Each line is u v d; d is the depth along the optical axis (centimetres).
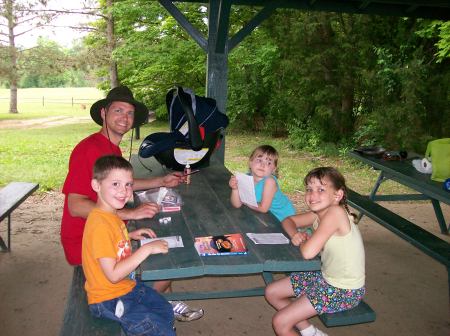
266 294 268
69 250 261
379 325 318
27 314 315
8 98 3688
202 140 380
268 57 1234
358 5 570
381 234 506
